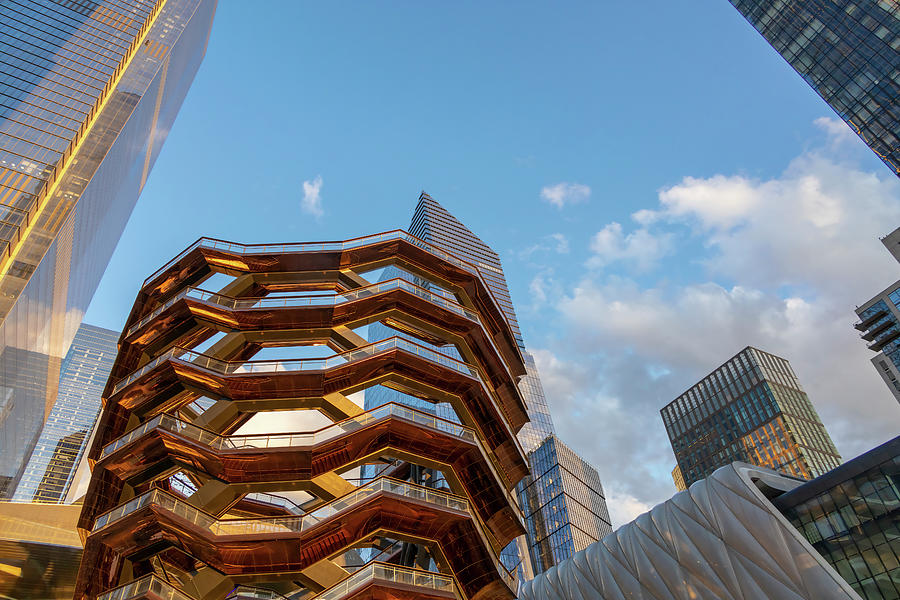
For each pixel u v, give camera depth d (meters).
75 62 92.44
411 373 36.94
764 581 42.84
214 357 36.66
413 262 44.06
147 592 26.33
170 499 30.17
